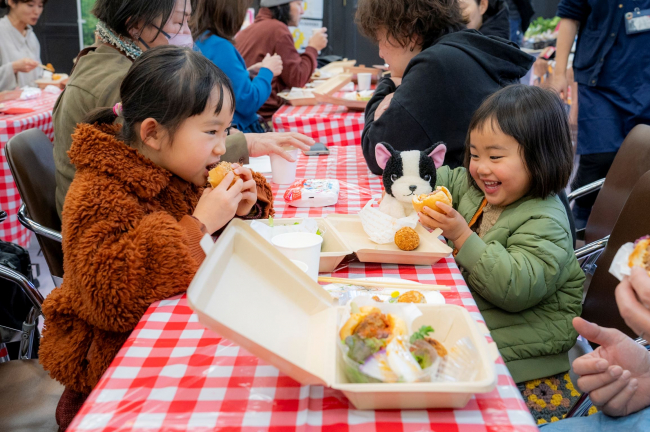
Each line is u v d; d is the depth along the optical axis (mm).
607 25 2777
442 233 1362
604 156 2969
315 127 2916
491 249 1270
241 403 735
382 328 736
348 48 7559
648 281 755
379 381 694
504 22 2748
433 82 1955
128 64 1680
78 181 1106
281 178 1875
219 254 782
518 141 1315
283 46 3967
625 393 915
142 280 1014
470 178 1596
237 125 3066
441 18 2078
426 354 720
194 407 728
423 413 708
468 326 779
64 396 1169
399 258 1215
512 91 1369
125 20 1621
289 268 877
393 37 2162
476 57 2006
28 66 4086
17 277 1488
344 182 1905
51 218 1786
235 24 2953
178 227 1056
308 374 684
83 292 1020
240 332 662
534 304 1301
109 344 1097
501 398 732
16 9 4395
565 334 1343
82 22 6684
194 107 1106
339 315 844
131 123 1158
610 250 1487
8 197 2945
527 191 1398
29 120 3051
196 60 1138
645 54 2744
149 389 765
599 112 2926
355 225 1387
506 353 1329
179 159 1164
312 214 1556
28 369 1385
